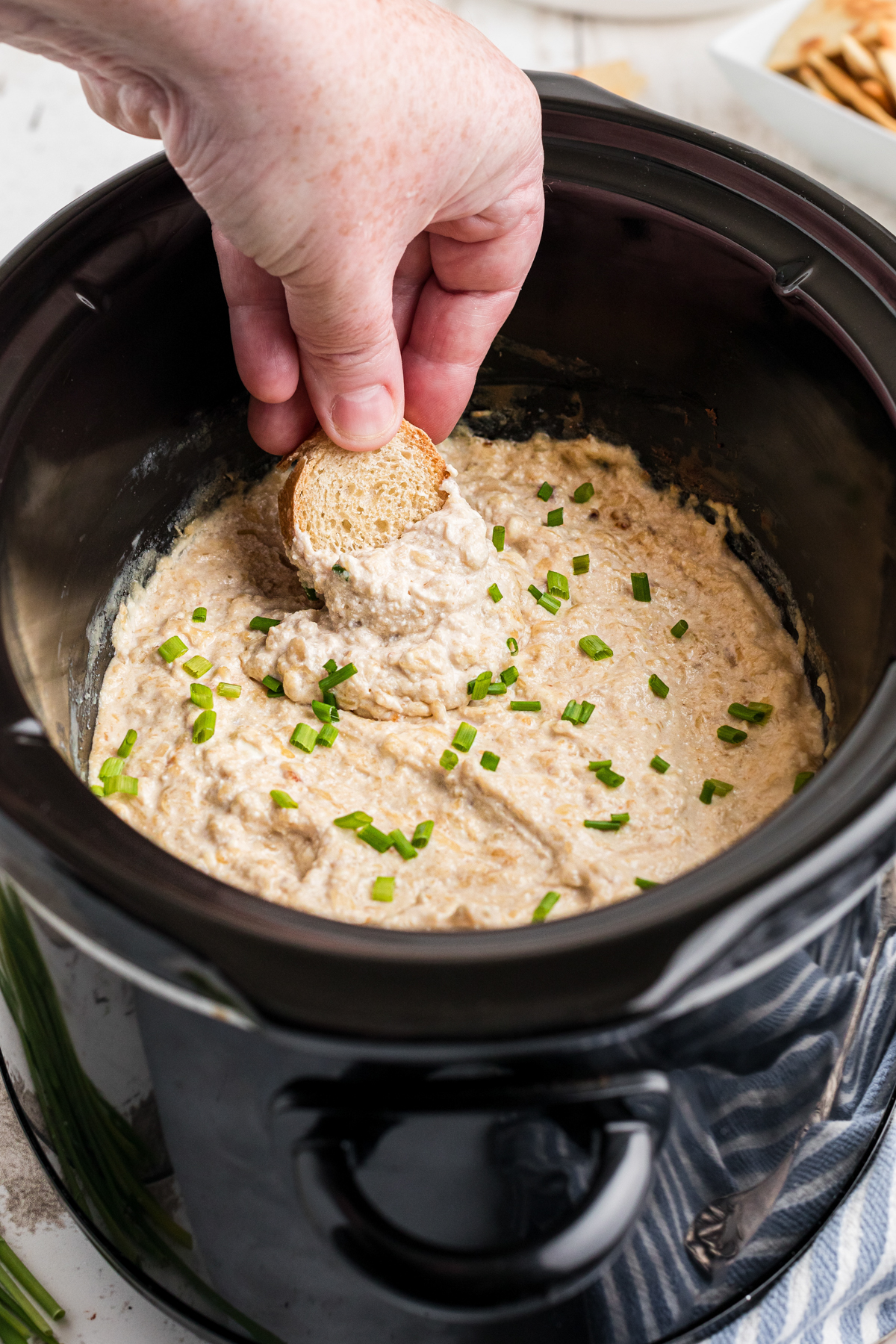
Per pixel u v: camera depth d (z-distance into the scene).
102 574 0.42
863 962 0.34
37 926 0.33
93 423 0.40
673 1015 0.29
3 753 0.32
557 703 0.42
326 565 0.41
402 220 0.37
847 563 0.40
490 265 0.42
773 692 0.42
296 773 0.40
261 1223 0.34
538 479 0.48
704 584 0.45
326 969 0.29
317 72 0.33
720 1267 0.36
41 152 0.61
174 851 0.39
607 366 0.46
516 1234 0.32
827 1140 0.37
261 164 0.34
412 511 0.43
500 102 0.38
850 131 0.57
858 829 0.30
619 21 0.67
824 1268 0.38
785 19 0.61
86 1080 0.35
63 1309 0.38
